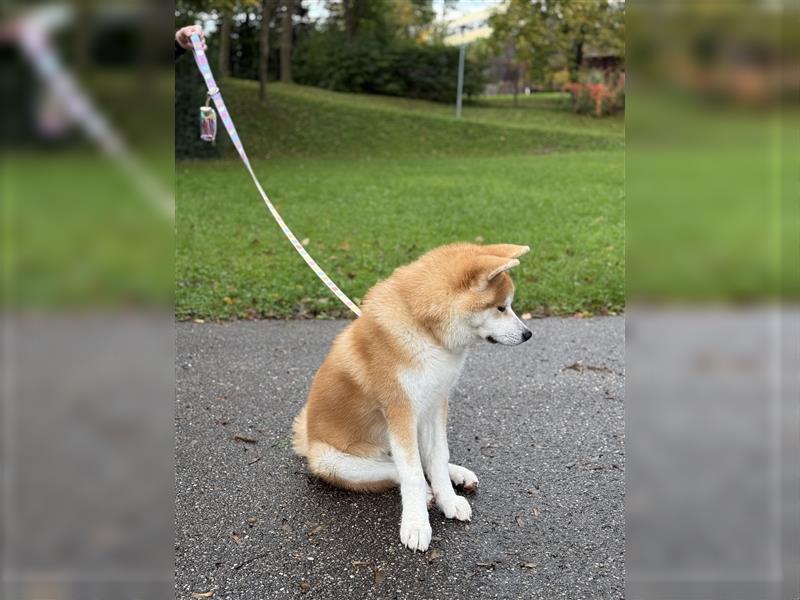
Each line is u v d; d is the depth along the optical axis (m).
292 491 1.78
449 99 13.83
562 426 2.11
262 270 3.68
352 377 1.69
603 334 2.88
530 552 1.54
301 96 11.96
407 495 1.60
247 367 2.55
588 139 10.86
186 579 1.45
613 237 4.48
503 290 1.65
